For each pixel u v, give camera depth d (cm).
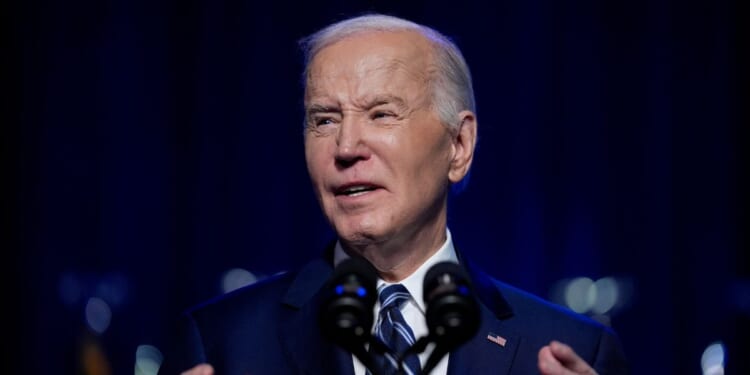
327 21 1625
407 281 521
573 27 1684
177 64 1650
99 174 1627
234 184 1659
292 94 1653
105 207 1627
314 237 1669
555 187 1683
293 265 1670
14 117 1591
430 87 511
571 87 1681
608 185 1691
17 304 1592
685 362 1691
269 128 1655
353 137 490
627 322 1683
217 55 1650
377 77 496
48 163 1606
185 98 1653
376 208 493
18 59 1591
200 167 1648
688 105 1692
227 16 1653
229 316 529
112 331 1616
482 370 506
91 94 1619
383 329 496
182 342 527
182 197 1661
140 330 1634
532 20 1664
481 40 1653
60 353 1595
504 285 565
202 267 1655
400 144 494
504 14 1656
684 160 1695
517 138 1664
